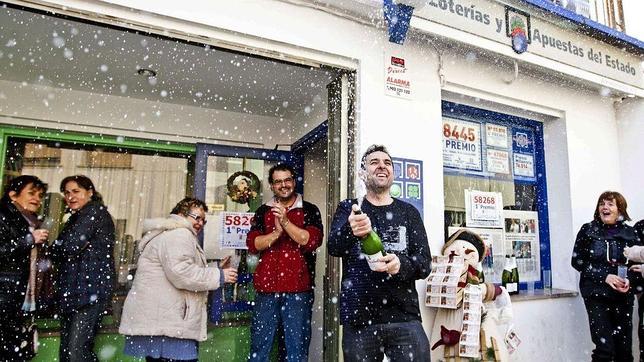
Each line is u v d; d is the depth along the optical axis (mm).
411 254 2246
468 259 2812
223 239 4094
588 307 3375
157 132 4090
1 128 3555
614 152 4285
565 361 3566
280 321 3223
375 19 2969
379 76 2980
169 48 3027
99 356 3223
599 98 4289
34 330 2902
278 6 2666
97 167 4211
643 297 3500
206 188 4156
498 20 3328
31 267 2885
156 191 4359
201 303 2701
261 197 4355
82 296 2809
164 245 2590
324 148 4652
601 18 4539
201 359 3496
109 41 2928
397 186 2904
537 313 3527
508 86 3668
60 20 2639
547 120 4156
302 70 3404
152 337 2547
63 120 3764
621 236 3320
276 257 3213
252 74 3494
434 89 3205
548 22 3639
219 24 2469
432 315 2859
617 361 3299
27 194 2877
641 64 4328
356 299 2148
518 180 3973
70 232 2898
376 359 2115
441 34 2990
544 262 3973
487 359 2549
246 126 4480
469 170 3674
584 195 3971
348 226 2174
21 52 3109
